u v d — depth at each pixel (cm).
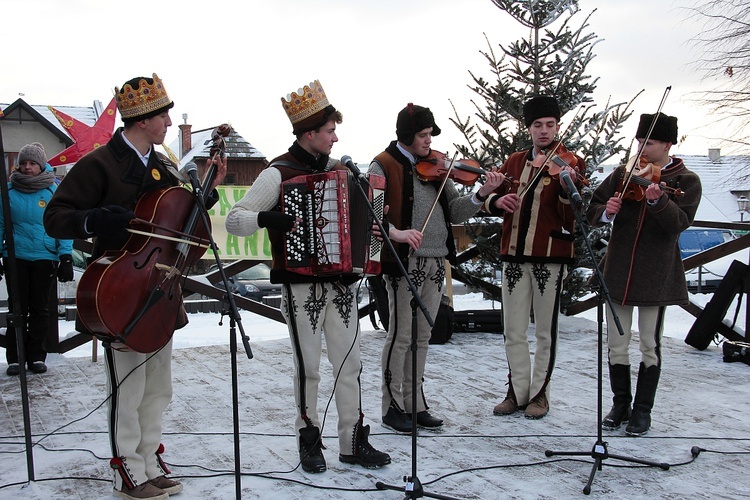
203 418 442
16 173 554
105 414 455
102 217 280
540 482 339
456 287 1648
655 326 416
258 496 324
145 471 324
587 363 584
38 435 414
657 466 354
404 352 409
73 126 743
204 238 316
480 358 603
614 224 426
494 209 430
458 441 397
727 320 636
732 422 429
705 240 1638
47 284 566
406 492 312
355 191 333
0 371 578
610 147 684
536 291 439
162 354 328
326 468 355
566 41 674
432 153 411
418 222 400
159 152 326
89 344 845
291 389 509
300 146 344
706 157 2906
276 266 346
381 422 430
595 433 410
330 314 351
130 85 304
